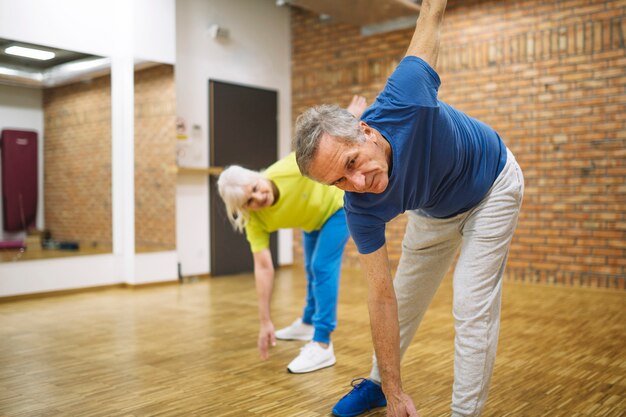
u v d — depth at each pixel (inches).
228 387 90.6
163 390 89.5
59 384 93.3
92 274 199.3
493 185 62.7
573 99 198.1
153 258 208.8
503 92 213.8
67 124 216.2
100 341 123.5
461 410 61.2
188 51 230.1
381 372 61.7
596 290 192.2
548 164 204.1
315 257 101.0
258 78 260.4
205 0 236.4
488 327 60.9
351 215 58.9
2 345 120.8
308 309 118.7
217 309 161.0
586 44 194.9
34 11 182.1
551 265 204.1
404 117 54.2
